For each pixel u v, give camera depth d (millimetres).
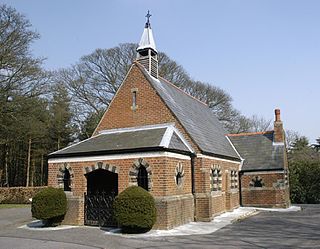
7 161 45750
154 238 13820
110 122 21406
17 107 31984
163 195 15867
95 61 39344
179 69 43281
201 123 24422
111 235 14609
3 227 18250
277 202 26875
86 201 17719
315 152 55406
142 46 22438
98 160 17562
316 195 32938
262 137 30312
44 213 16500
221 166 22938
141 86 20812
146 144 16797
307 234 14555
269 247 11750
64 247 12203
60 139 45094
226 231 15570
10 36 30344
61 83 40438
